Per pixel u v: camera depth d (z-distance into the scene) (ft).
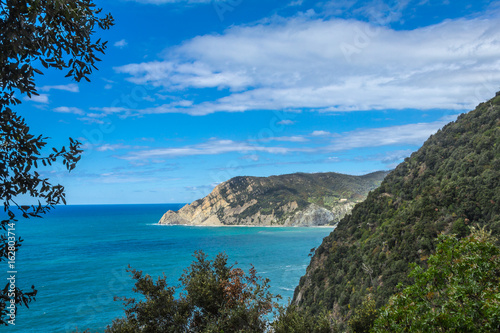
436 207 169.78
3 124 15.43
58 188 17.08
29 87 15.47
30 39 14.08
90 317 213.46
